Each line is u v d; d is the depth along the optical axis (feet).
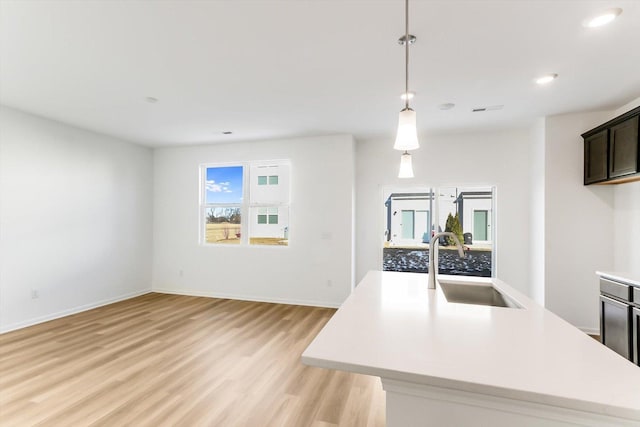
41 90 9.94
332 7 5.93
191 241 17.51
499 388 2.82
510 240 14.15
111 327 12.12
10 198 11.61
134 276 16.94
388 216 16.31
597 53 7.50
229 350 10.04
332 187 15.26
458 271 15.33
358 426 6.41
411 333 4.15
